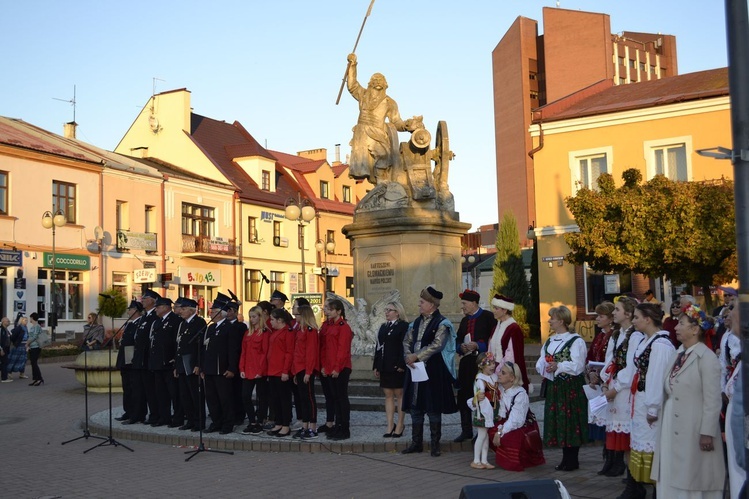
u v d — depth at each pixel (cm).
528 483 476
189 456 1030
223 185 4453
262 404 1192
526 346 2780
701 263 2214
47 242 3403
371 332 1448
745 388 427
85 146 3934
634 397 724
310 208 2823
